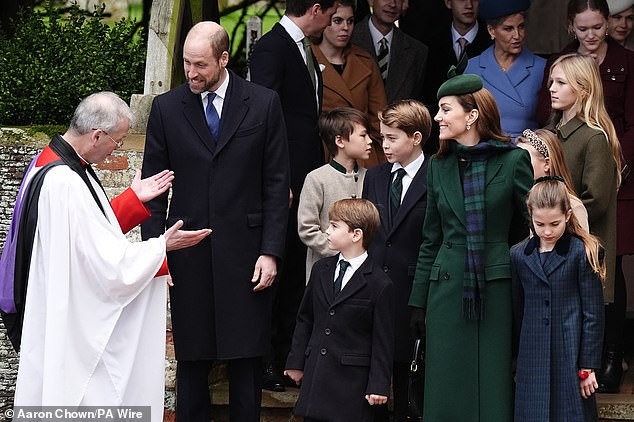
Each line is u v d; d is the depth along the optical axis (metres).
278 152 21.95
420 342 21.28
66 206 19.44
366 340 21.03
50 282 19.30
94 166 24.47
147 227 21.61
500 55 25.89
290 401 23.80
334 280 21.28
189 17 28.88
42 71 27.27
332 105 25.73
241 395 21.95
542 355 20.14
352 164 23.47
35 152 25.36
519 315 20.59
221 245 21.53
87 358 19.72
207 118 21.83
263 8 37.56
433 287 20.97
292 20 24.48
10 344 25.34
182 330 21.64
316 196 23.05
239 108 21.80
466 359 20.62
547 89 24.92
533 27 32.94
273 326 24.62
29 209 19.61
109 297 19.77
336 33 25.92
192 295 21.58
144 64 28.36
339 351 20.94
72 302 19.61
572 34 25.75
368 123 23.36
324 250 22.81
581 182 22.28
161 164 21.89
